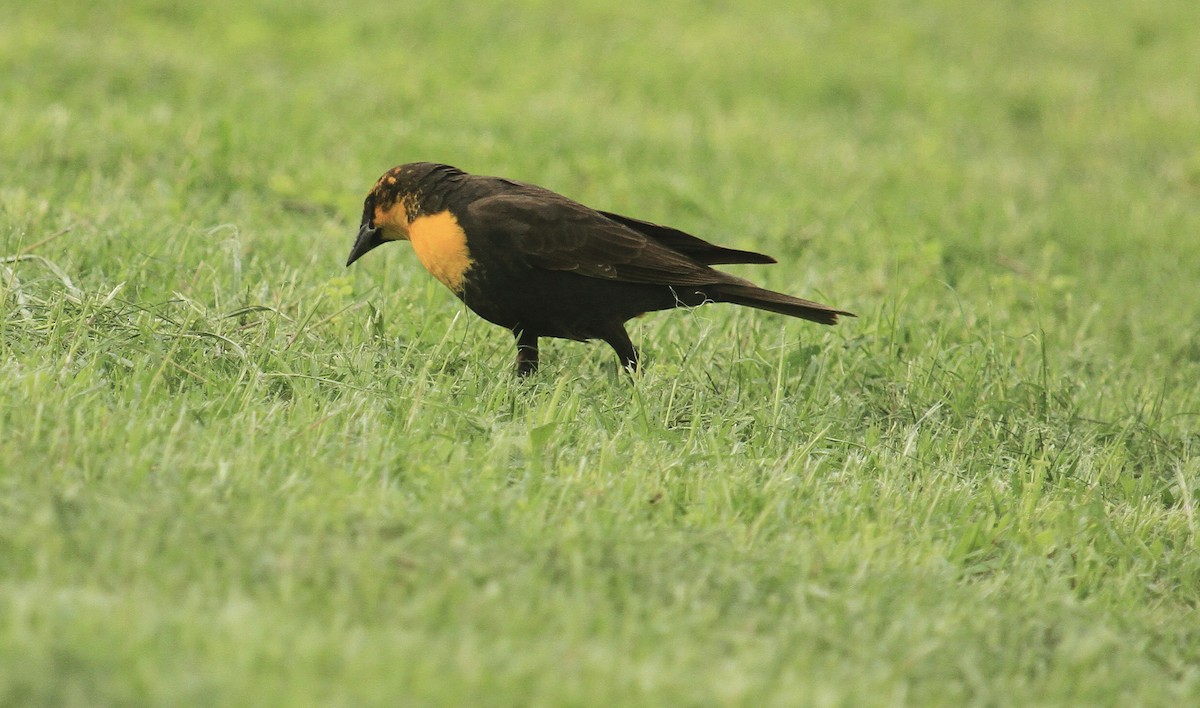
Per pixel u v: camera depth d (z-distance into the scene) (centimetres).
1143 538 928
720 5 3378
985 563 836
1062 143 2638
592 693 584
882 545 806
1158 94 2966
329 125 1998
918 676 676
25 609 564
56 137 1680
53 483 707
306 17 2833
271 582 649
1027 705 672
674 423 995
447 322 1155
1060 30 3447
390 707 549
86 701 514
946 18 3462
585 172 1952
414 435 857
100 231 1248
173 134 1791
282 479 756
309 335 1038
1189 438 1159
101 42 2350
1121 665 728
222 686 538
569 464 857
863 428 1075
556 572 708
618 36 3003
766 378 1109
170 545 662
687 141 2252
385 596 655
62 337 934
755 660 645
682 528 792
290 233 1423
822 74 2862
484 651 611
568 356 1165
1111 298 1666
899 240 1734
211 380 916
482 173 1881
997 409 1123
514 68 2680
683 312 1241
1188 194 2350
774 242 1745
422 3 3047
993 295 1557
